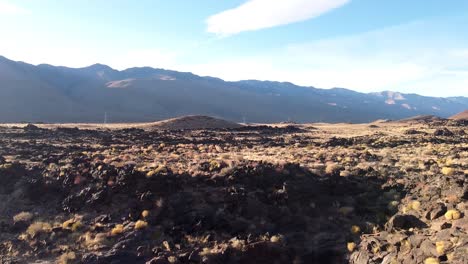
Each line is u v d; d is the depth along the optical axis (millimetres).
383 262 19344
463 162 33625
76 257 20922
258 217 24578
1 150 41219
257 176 27938
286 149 49844
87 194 26516
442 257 17266
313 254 21875
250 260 21172
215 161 31703
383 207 25516
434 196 24266
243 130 90938
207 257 20703
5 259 20812
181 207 24781
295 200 26281
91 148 46500
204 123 97750
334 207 26172
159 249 21438
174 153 42375
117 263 20484
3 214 25672
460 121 118250
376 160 37031
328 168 30766
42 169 30891
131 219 24156
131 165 30609
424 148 47938
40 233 23016
